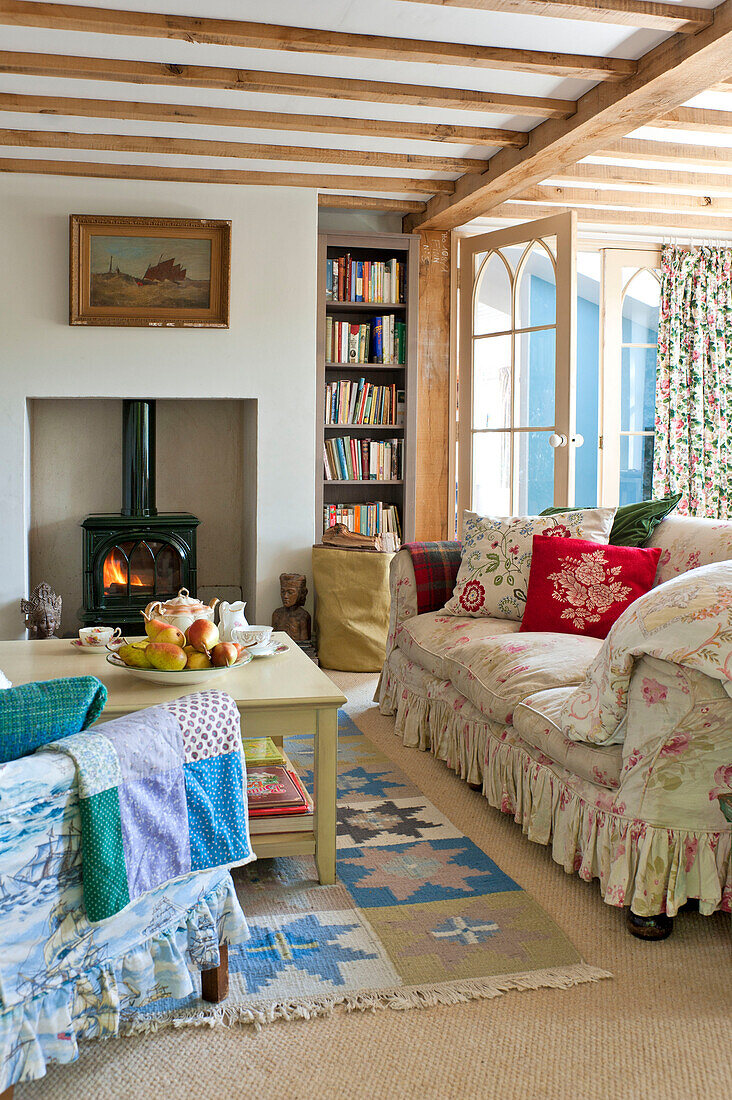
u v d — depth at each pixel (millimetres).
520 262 4852
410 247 5102
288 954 1945
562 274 4547
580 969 1894
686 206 5520
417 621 3506
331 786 2260
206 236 4562
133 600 4664
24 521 4578
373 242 5027
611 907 2174
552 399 4641
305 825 2309
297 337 4773
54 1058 1369
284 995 1797
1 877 1259
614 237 6023
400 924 2080
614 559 3047
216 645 2375
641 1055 1633
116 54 3221
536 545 3180
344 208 5270
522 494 4871
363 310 5289
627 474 6258
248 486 5113
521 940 2012
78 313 4461
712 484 6156
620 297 6090
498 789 2691
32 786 1283
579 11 2789
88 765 1360
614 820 2084
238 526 5383
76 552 5145
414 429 5203
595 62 3242
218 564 5387
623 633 2029
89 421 5109
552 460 4656
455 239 5402
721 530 2885
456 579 3609
